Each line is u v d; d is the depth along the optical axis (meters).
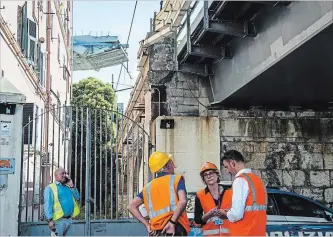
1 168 7.41
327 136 12.48
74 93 35.59
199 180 11.54
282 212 8.08
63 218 7.42
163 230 4.50
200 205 5.36
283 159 12.22
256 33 9.17
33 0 15.60
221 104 12.45
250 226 4.65
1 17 10.45
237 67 10.46
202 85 12.58
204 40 10.49
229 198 5.24
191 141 11.71
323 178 12.26
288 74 9.48
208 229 5.30
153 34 11.96
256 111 12.42
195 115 12.38
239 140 12.17
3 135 7.45
